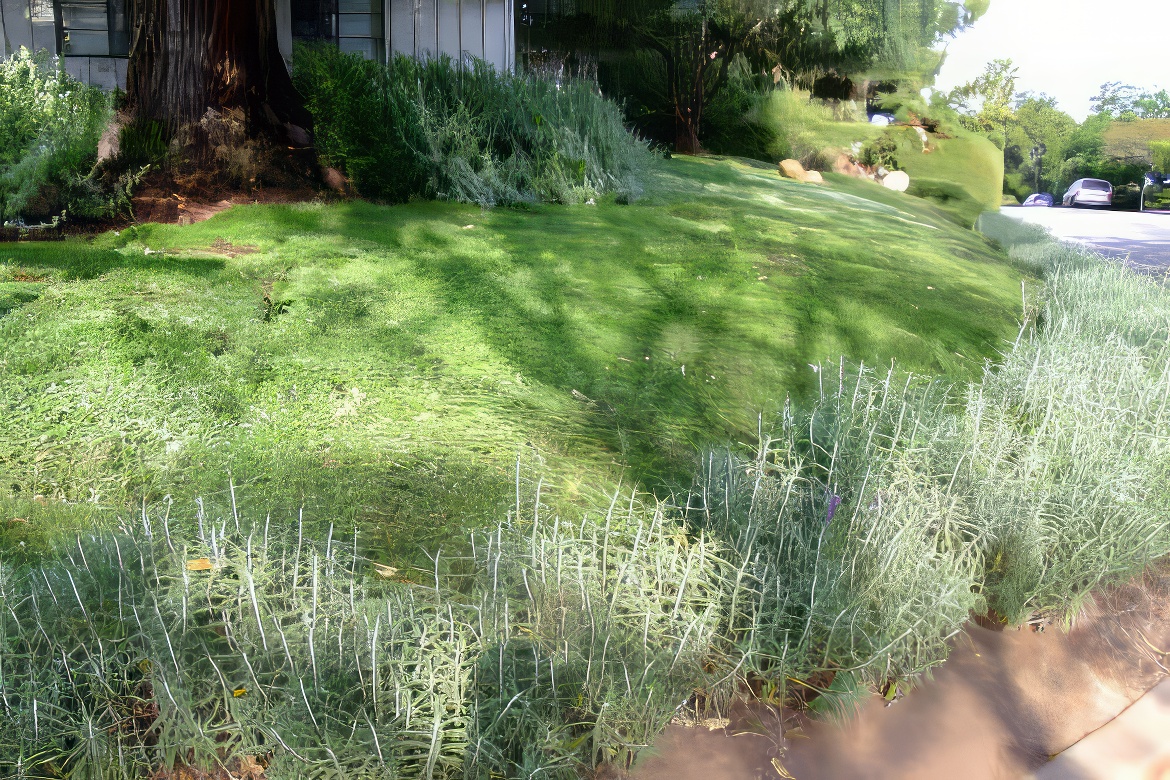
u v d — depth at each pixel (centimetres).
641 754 259
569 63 1597
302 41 1377
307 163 888
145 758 235
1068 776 275
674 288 666
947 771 270
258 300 574
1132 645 354
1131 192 3988
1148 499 380
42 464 369
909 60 1712
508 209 908
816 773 262
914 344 600
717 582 299
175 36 866
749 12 1611
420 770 229
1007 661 332
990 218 1120
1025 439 422
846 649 292
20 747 223
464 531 329
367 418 429
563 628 264
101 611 259
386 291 605
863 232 933
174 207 794
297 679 229
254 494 344
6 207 748
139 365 462
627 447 424
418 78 1040
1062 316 641
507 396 468
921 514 344
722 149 1590
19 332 484
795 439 399
